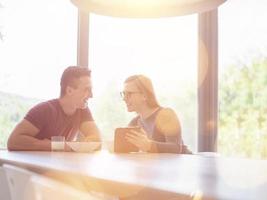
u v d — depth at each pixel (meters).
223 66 3.73
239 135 3.66
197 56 3.74
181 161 1.35
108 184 0.73
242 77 3.68
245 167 1.09
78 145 2.07
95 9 1.94
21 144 2.15
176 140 2.44
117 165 1.08
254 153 3.58
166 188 0.61
